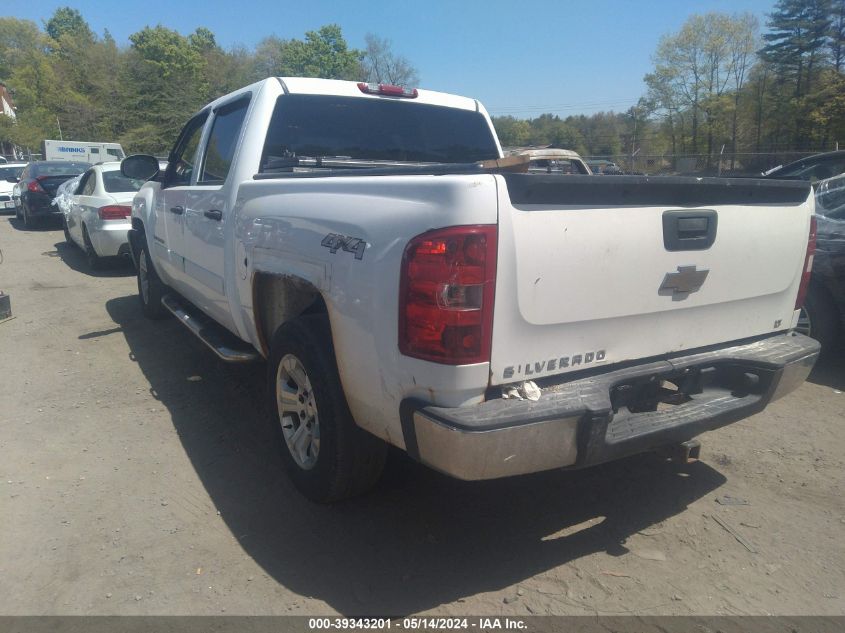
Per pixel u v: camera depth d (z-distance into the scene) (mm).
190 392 5191
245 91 4434
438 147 4828
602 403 2625
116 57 65125
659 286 2953
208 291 4707
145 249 6812
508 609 2768
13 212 21734
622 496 3670
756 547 3203
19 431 4477
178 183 5543
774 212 3363
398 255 2572
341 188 3025
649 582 2947
